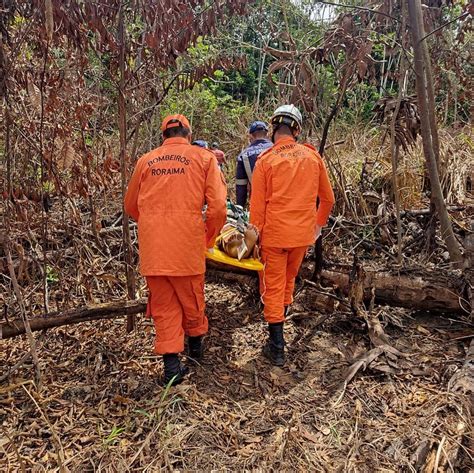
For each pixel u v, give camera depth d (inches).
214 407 104.7
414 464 89.3
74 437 94.5
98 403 105.1
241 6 109.3
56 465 87.6
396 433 97.2
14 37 114.5
